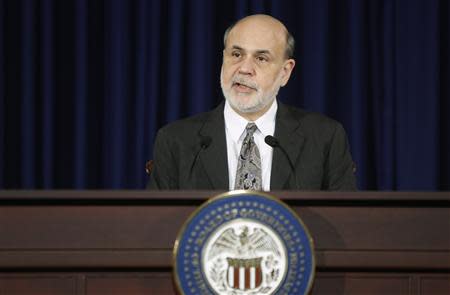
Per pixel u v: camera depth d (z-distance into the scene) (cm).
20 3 988
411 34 974
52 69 980
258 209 364
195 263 360
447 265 376
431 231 378
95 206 379
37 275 379
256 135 532
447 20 993
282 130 548
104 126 984
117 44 969
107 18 975
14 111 997
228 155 543
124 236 376
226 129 553
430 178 970
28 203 379
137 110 972
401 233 378
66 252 375
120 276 379
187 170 532
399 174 973
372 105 988
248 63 555
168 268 376
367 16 984
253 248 361
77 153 973
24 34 979
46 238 376
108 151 977
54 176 993
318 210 379
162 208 378
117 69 968
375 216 379
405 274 381
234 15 970
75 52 977
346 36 979
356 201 378
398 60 974
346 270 380
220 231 362
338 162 556
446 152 994
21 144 982
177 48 967
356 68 967
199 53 962
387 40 977
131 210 378
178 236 361
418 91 974
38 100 995
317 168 535
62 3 991
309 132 557
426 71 972
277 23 574
